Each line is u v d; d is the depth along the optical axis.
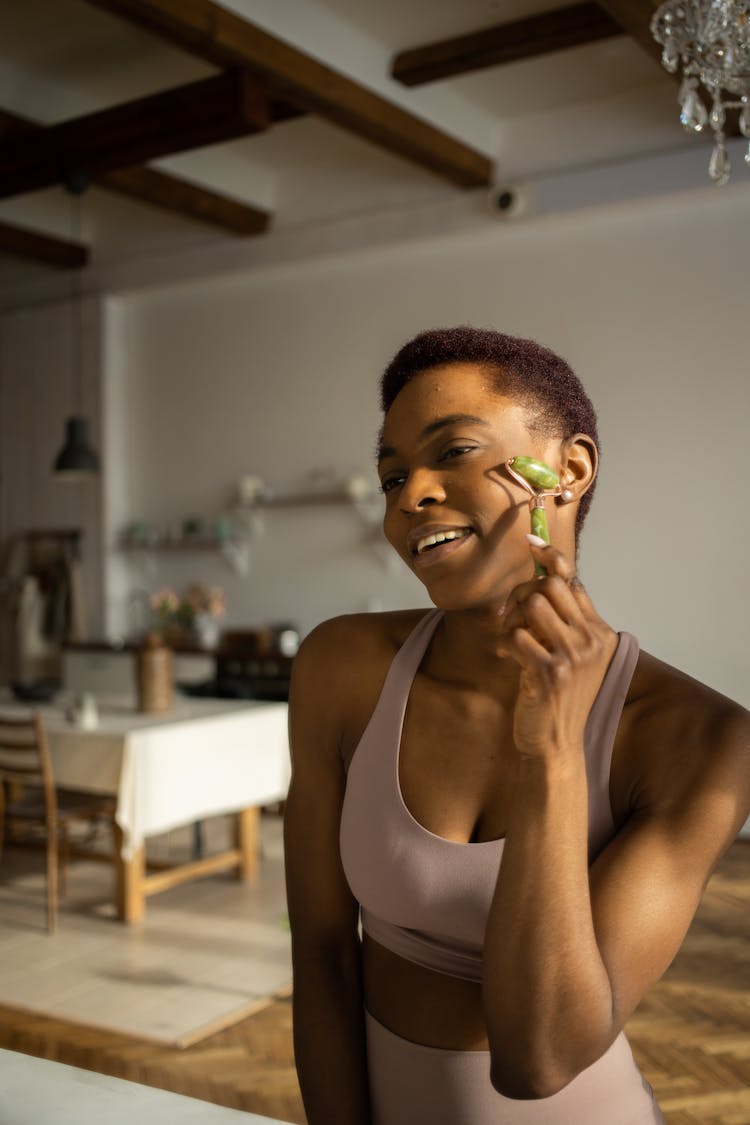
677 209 5.82
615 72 5.61
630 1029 3.11
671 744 0.77
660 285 5.87
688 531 5.78
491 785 0.82
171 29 4.41
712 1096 2.68
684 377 5.79
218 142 5.35
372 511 6.97
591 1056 0.67
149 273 7.70
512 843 0.66
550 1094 0.68
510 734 0.82
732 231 5.66
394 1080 0.84
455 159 5.93
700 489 5.75
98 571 8.00
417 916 0.81
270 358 7.38
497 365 0.78
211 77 5.09
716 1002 3.28
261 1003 3.36
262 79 5.10
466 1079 0.80
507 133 6.21
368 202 6.73
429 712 0.85
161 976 3.60
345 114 5.27
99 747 4.13
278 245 7.09
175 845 5.41
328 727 0.95
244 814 4.73
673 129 5.69
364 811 0.85
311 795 0.96
